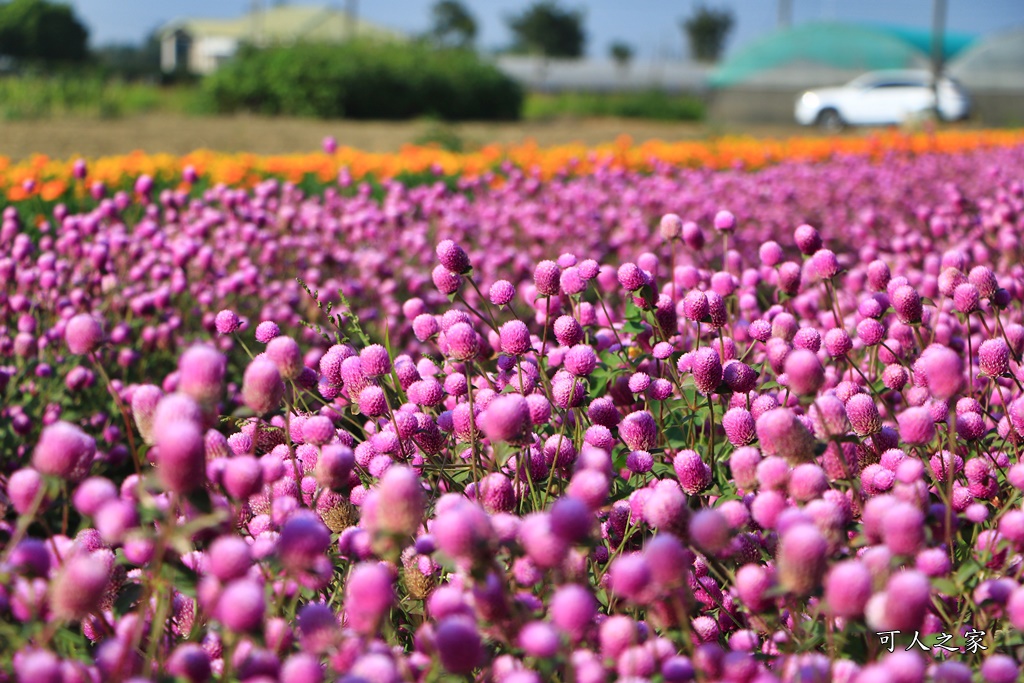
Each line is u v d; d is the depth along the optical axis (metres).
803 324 3.40
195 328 4.80
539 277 2.52
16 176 6.37
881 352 3.11
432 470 2.24
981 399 2.76
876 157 11.53
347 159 8.54
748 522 1.87
